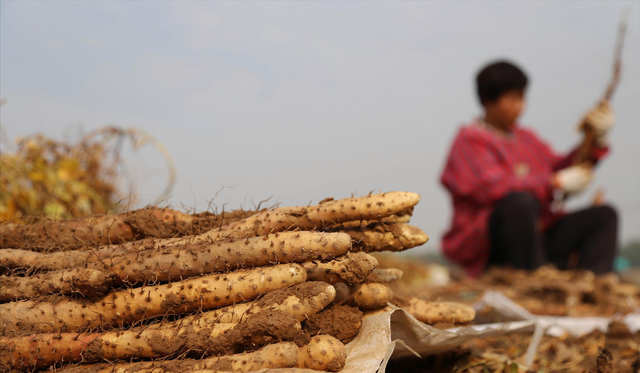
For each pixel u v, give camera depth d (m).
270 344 1.56
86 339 1.69
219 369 1.52
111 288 1.77
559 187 5.11
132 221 2.09
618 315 3.38
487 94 5.25
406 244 1.91
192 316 1.71
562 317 3.61
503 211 4.87
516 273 4.77
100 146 4.40
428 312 2.21
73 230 2.14
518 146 5.32
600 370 2.21
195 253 1.73
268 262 1.71
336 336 1.79
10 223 2.40
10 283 1.89
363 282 1.93
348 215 1.82
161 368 1.58
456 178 5.21
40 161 4.02
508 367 2.40
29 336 1.71
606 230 5.18
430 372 2.28
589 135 5.02
